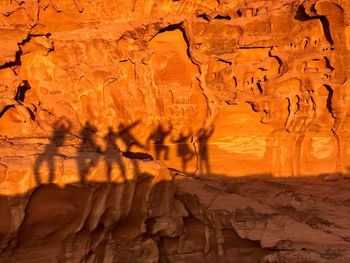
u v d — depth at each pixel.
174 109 13.79
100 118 13.34
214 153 14.14
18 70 12.84
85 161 10.56
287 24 13.59
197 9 13.99
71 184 10.18
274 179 14.02
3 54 11.96
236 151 14.12
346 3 12.62
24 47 12.80
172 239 12.91
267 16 13.59
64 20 13.59
